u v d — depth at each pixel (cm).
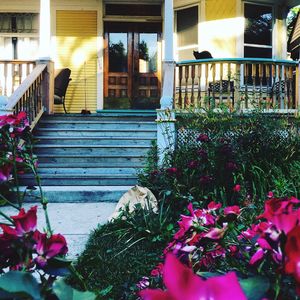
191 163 530
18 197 173
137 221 452
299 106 816
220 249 146
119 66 1195
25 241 116
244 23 1142
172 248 143
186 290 68
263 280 96
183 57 1193
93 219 546
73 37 1186
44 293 98
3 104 695
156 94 1193
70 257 380
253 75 871
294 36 1322
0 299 93
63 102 1080
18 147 186
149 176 603
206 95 820
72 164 766
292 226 93
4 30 1186
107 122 867
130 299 291
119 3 1187
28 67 924
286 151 616
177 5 1196
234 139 607
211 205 164
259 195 537
